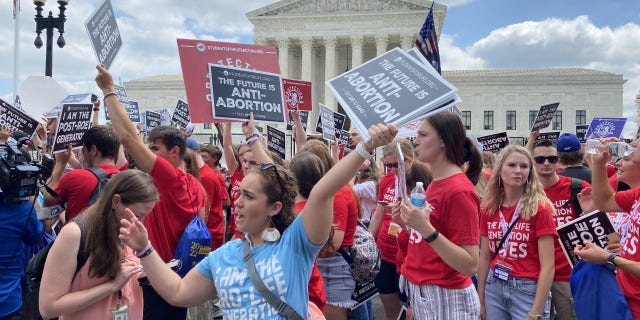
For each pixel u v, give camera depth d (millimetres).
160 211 4105
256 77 4590
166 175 4066
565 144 6422
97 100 6520
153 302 4105
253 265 2527
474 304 3404
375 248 4656
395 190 5840
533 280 4094
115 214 3086
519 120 62938
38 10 10742
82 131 6012
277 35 58250
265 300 2477
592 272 3693
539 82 62562
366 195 7090
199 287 2725
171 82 67875
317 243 2568
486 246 4473
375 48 63094
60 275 2992
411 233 3648
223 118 4344
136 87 68625
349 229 4527
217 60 4441
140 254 2738
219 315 6086
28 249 4859
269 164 2648
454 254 3033
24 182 3812
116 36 5977
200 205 4598
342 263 4535
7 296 3811
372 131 2482
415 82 2883
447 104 2770
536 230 4066
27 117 6422
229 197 8539
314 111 61594
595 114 61469
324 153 4859
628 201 3998
